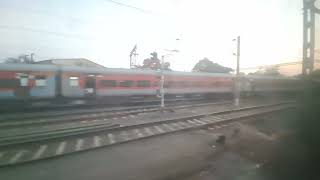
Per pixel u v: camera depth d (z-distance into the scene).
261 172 7.62
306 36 13.59
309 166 8.12
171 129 13.58
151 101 25.44
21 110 19.09
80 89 21.27
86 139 11.38
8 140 10.50
